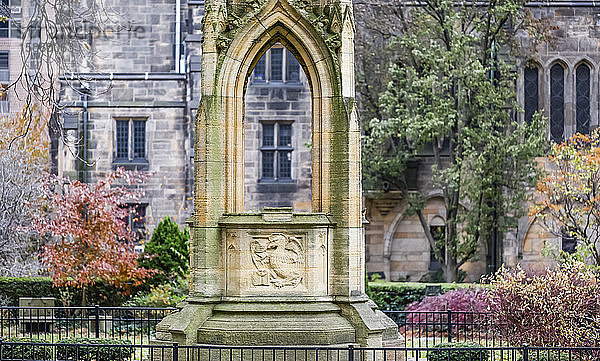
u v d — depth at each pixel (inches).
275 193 1581.0
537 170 1424.7
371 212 1620.3
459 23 1491.1
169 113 1596.9
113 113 1587.1
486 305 960.9
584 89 1611.7
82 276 1166.3
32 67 1561.3
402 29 1478.8
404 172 1562.5
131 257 1198.9
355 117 673.0
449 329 878.4
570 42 1596.9
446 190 1454.2
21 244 1251.2
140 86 1596.9
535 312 859.4
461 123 1430.9
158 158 1594.5
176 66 1617.9
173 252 1252.5
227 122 676.1
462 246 1430.9
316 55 677.9
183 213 1587.1
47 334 1067.3
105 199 1224.8
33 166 1269.7
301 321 647.1
